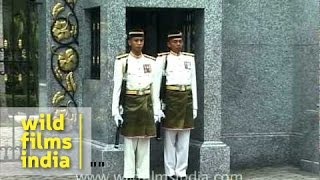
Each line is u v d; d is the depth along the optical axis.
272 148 10.65
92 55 10.16
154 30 10.23
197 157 9.62
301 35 10.45
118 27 9.22
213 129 9.66
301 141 10.50
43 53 10.43
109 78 9.25
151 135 8.85
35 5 11.02
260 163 10.61
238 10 10.38
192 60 9.30
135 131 8.77
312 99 10.27
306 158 10.39
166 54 9.22
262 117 10.59
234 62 10.41
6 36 14.41
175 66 9.16
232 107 10.43
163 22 10.24
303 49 10.43
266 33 10.53
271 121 10.64
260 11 10.48
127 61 8.78
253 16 10.45
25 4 12.24
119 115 8.78
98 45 9.94
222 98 10.37
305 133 10.41
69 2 10.22
